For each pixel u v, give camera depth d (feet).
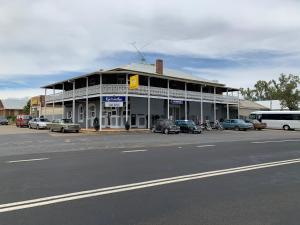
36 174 34.63
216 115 190.08
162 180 31.53
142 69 156.76
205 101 166.61
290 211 21.83
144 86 140.67
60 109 197.26
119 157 48.32
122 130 132.16
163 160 45.16
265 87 310.24
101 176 33.50
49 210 21.80
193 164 41.70
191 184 29.86
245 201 24.22
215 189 27.96
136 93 137.69
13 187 28.50
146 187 28.55
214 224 19.17
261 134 121.39
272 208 22.48
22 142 81.71
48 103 183.93
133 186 28.91
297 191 27.48
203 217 20.43
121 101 134.62
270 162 44.01
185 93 156.35
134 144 73.05
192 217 20.42
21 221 19.60
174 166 40.01
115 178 32.45
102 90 136.05
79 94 150.41
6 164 42.14
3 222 19.42
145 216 20.57
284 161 45.06
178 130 124.77
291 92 243.40
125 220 19.81
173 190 27.50
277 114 177.58
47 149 62.59
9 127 186.29
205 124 155.53
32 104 246.88
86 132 128.47
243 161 44.75
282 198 25.16
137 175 34.04
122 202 23.82
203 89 183.32
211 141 82.12
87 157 48.44
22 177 33.01
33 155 52.13
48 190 27.37
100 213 21.17
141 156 49.52
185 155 50.90
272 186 29.35
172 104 163.84
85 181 31.01
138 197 25.22
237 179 32.30
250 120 170.19
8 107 325.01
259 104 242.78
